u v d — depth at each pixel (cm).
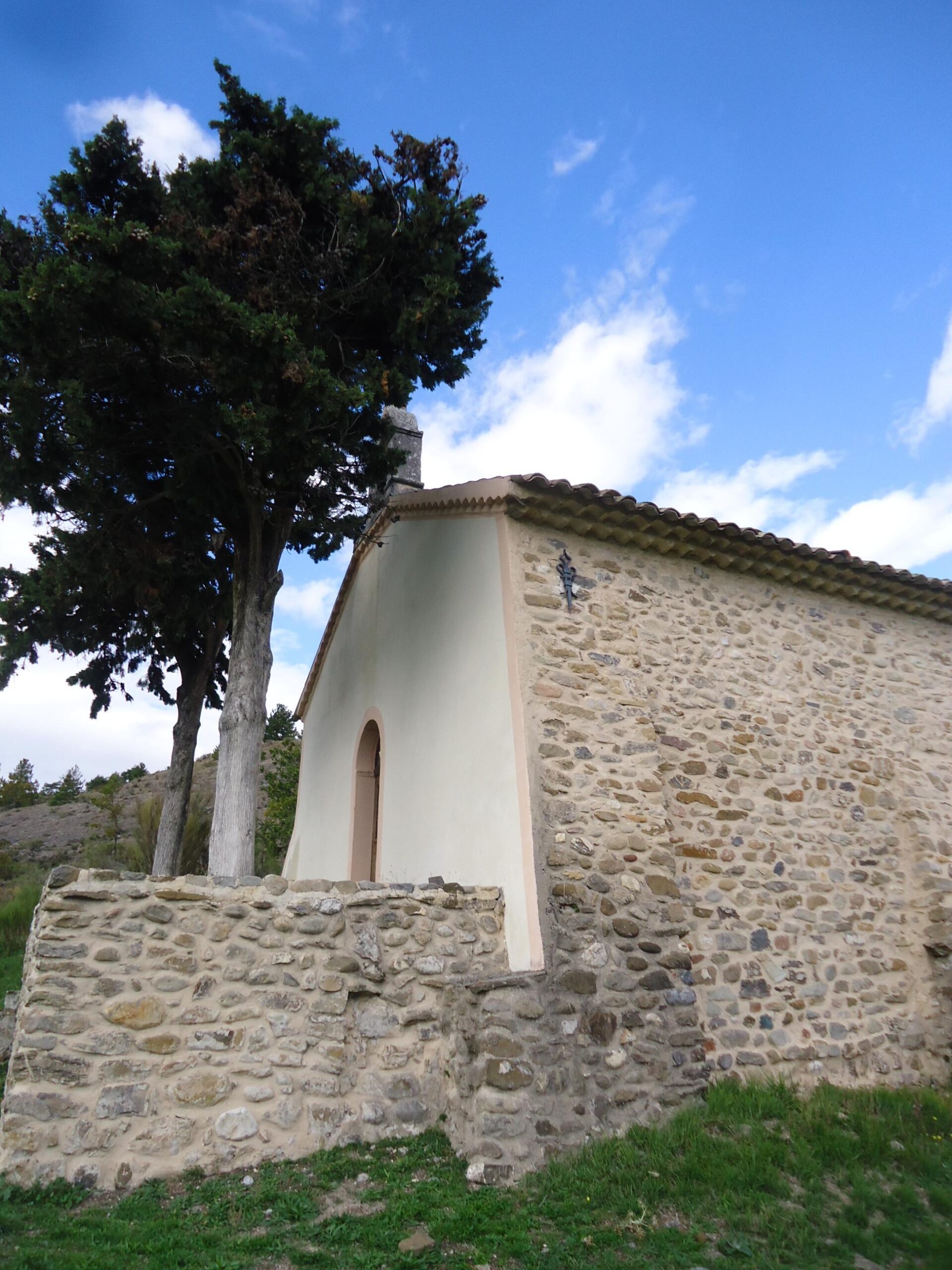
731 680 741
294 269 752
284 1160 468
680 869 643
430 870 711
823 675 809
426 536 854
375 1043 521
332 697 1201
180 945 487
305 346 760
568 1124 482
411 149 791
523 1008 502
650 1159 459
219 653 1322
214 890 509
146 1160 438
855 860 738
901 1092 609
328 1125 488
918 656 898
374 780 993
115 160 755
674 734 685
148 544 893
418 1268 356
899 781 802
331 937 531
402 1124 508
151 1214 400
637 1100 513
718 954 630
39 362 627
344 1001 518
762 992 636
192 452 741
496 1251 373
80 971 457
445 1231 386
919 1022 703
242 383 657
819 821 733
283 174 792
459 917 573
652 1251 377
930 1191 446
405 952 550
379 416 783
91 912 472
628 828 597
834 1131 508
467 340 885
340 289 796
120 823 2761
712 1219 409
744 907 658
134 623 1202
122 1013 459
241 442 648
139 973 471
